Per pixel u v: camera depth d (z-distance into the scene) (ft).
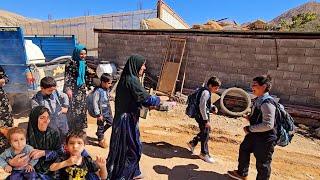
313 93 32.17
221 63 38.09
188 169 18.15
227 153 21.94
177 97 37.37
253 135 14.90
